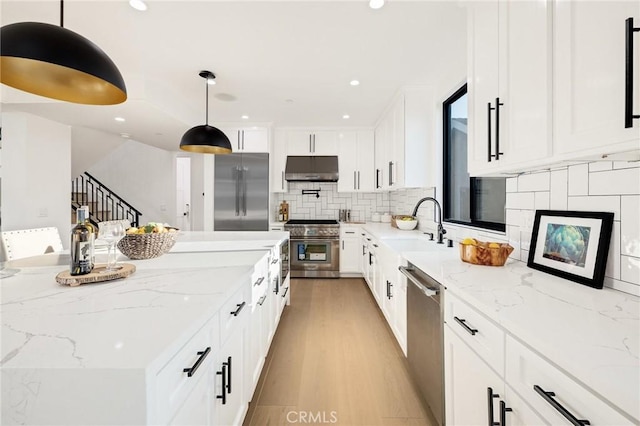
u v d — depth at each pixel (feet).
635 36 2.48
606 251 3.76
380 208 17.20
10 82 4.31
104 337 2.42
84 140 13.66
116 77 4.19
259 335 6.15
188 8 6.18
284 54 8.07
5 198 10.46
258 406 5.77
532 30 3.78
